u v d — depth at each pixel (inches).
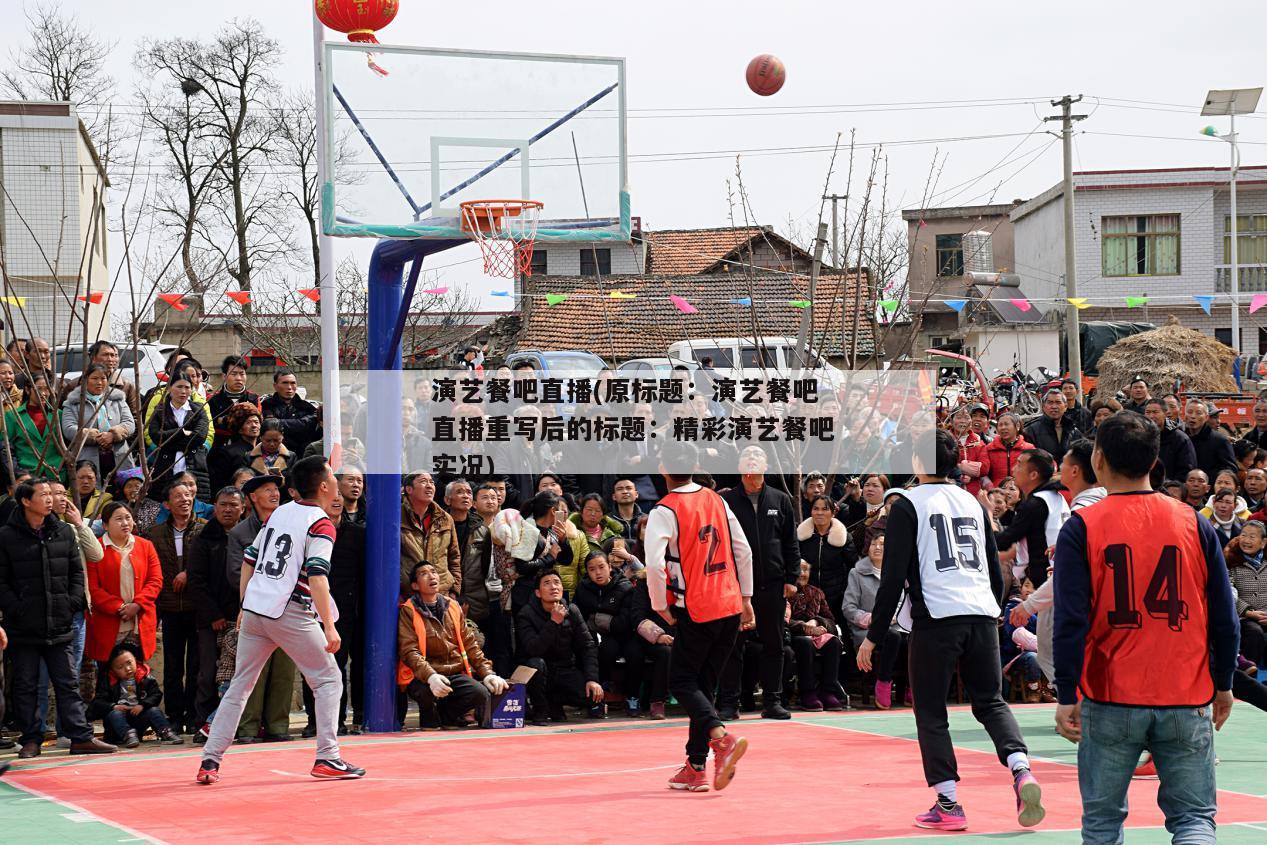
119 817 266.2
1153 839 239.0
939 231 1782.7
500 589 422.6
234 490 389.1
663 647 426.6
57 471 441.7
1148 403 553.0
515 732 395.5
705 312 979.9
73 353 713.0
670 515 284.7
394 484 398.6
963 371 1193.4
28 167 1031.0
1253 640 457.4
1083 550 185.8
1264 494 523.2
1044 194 1615.4
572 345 1057.5
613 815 263.3
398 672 400.8
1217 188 1519.4
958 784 298.7
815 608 451.8
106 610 377.1
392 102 404.8
